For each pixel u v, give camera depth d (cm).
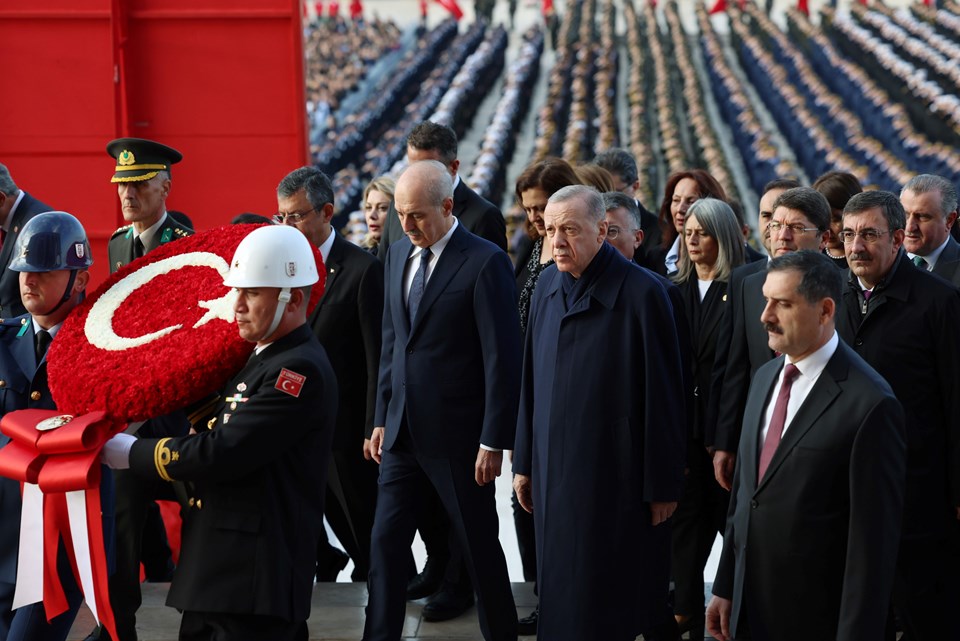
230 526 320
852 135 1944
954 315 396
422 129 505
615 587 384
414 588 489
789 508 328
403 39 3161
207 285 349
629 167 584
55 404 360
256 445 313
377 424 441
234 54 730
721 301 477
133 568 408
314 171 477
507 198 1836
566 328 393
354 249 488
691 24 3191
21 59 713
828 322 328
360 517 500
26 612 361
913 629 411
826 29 2630
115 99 716
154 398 318
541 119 2133
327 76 2750
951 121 1808
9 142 717
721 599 353
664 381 380
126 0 725
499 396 407
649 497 379
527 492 414
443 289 417
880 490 315
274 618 325
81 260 363
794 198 442
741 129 2067
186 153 734
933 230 480
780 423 336
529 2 3378
